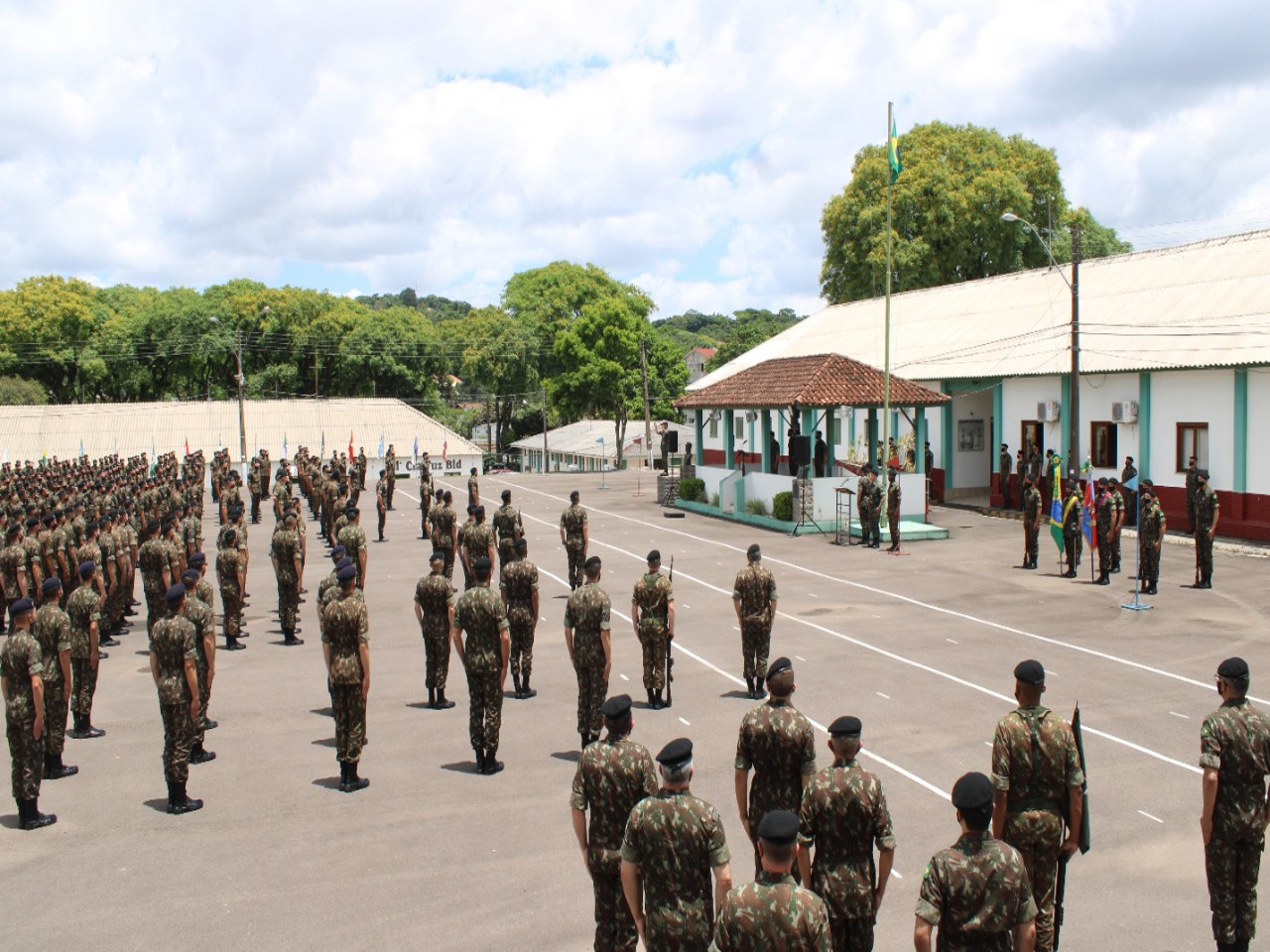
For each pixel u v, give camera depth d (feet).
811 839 21.99
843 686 46.55
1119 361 99.55
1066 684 46.75
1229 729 24.16
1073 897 27.14
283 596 57.62
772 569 78.69
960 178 171.53
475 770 36.94
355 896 27.30
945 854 18.31
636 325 248.52
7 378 243.19
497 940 24.97
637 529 104.27
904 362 129.70
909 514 101.45
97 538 57.82
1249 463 88.22
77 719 41.27
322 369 268.00
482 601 36.04
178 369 261.03
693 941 19.97
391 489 124.47
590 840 23.15
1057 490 75.25
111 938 25.25
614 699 23.68
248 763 37.83
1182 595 66.95
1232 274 100.78
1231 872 24.13
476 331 273.33
